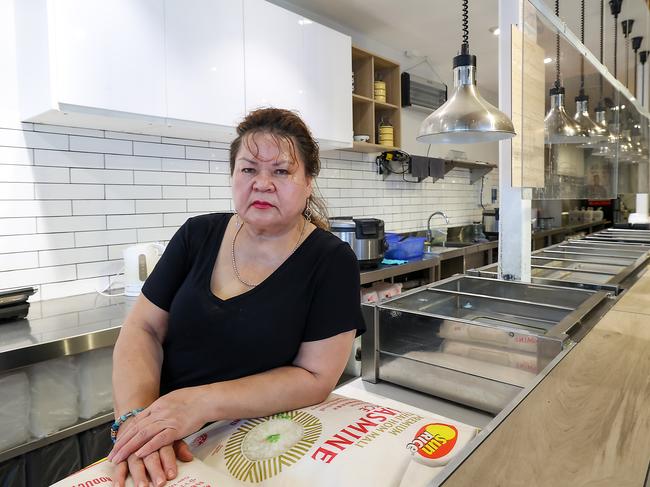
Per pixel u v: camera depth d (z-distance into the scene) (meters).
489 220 5.05
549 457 0.56
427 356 1.25
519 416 0.68
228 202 2.79
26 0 1.84
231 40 2.35
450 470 0.53
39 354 1.47
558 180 2.28
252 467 0.62
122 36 1.92
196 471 0.62
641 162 4.24
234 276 0.94
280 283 0.90
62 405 1.63
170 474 0.62
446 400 1.23
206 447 0.70
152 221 2.42
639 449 0.58
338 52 3.05
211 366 0.91
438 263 3.52
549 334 1.08
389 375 1.33
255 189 0.86
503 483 0.50
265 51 2.54
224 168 2.76
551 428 0.64
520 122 1.75
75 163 2.12
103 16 1.86
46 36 1.73
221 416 0.74
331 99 3.00
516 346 1.10
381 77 3.88
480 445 0.59
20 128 1.94
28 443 1.52
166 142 2.47
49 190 2.04
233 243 0.97
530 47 1.83
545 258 2.49
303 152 0.90
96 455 1.70
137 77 1.98
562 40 2.24
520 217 1.92
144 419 0.70
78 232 2.14
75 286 2.14
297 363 0.90
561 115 2.27
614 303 1.45
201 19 2.21
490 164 5.28
